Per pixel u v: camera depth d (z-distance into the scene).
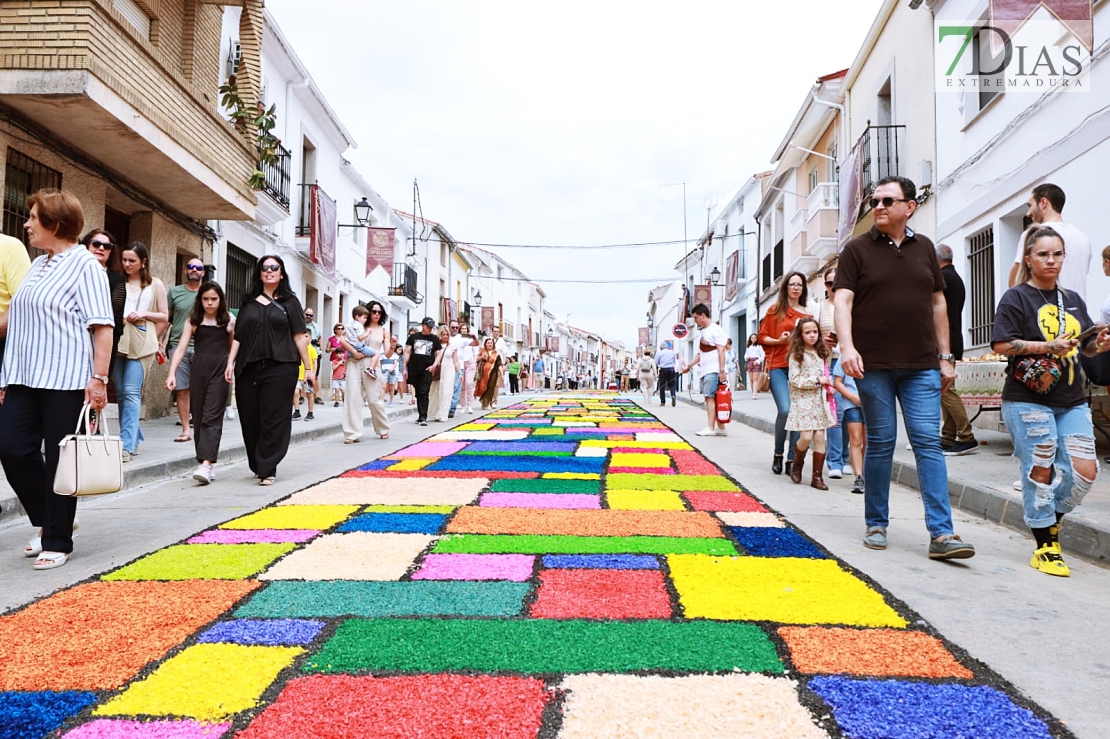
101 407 3.81
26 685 2.18
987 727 1.94
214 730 1.90
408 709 2.00
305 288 19.97
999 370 6.98
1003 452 7.42
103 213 9.98
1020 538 4.52
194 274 8.83
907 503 5.67
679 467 7.18
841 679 2.22
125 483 6.04
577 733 1.88
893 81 13.62
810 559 3.70
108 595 3.04
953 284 7.30
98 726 1.92
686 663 2.33
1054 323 3.76
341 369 17.28
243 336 6.19
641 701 2.06
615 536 4.18
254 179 12.19
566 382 66.81
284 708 2.01
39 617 2.78
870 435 4.11
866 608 2.91
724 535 4.22
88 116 8.23
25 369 3.67
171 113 9.66
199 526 4.61
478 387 17.14
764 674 2.26
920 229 12.41
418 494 5.58
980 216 10.07
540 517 4.68
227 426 10.66
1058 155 8.05
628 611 2.85
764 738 1.86
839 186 15.89
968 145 10.57
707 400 10.70
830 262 17.59
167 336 8.63
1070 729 1.97
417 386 12.43
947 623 2.86
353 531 4.28
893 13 13.62
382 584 3.21
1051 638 2.71
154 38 10.62
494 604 2.93
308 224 19.11
